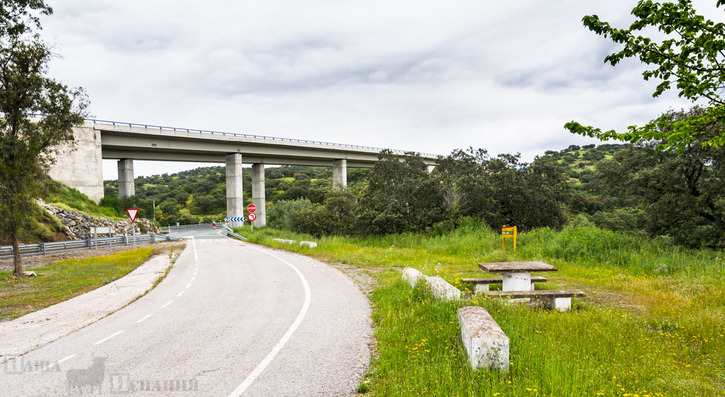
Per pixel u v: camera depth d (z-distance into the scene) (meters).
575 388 3.53
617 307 7.36
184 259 19.95
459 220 23.83
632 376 4.04
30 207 17.09
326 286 10.46
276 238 31.59
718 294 7.69
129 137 52.38
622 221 40.69
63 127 17.47
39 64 16.64
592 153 106.19
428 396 3.62
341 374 4.46
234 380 4.41
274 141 68.19
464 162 29.95
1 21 15.64
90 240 29.72
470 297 7.23
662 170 22.50
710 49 3.96
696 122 4.43
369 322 6.70
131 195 56.88
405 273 9.70
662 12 4.19
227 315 7.65
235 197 65.00
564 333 5.34
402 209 25.92
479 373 3.94
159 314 8.02
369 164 90.50
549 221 30.58
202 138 58.78
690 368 4.36
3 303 9.95
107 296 10.51
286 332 6.28
